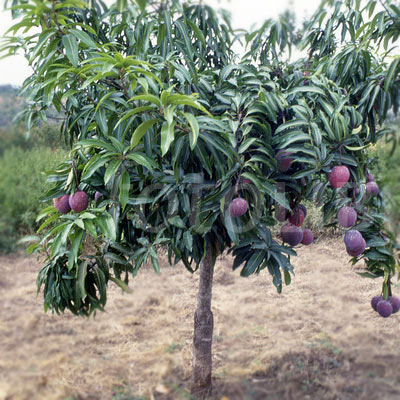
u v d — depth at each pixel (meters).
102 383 2.54
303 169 1.58
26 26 1.41
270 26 1.65
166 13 1.53
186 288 4.15
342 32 1.76
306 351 2.72
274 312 3.39
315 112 1.72
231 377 2.48
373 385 2.19
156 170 1.65
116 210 1.70
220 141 1.48
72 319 3.52
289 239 1.79
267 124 1.61
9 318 3.50
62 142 2.38
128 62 1.29
